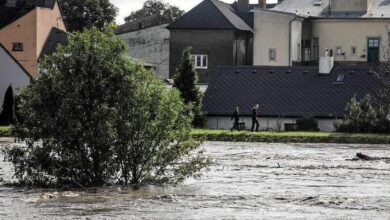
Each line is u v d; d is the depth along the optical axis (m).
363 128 139.50
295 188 72.12
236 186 73.00
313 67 161.00
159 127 71.94
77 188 70.75
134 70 72.00
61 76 71.19
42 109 71.19
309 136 132.12
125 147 71.50
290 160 98.50
